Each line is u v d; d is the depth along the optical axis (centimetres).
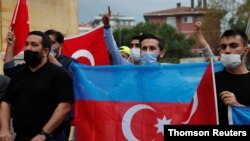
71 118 511
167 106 487
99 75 507
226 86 414
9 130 461
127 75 501
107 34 652
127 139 494
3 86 521
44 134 437
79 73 512
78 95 509
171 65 493
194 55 7331
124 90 498
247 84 410
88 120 505
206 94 416
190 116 422
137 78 498
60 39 587
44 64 461
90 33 682
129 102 496
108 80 505
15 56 541
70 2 1150
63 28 1116
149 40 536
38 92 448
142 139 490
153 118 489
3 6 905
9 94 469
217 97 418
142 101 494
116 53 653
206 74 416
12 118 470
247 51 417
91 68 511
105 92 503
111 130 498
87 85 507
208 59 545
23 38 541
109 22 650
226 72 420
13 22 543
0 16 902
